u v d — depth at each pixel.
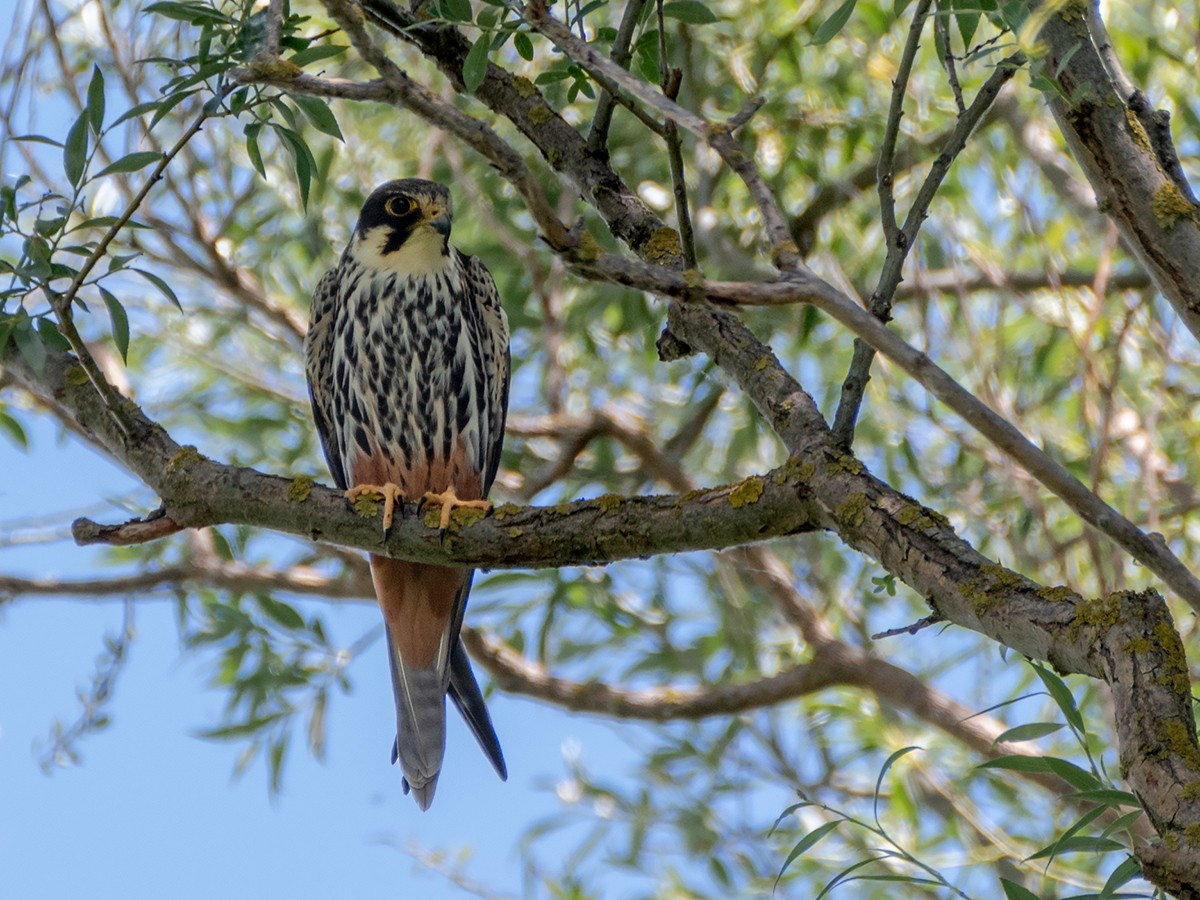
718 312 7.12
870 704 12.26
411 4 8.35
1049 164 10.91
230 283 12.64
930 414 11.55
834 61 11.89
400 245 9.76
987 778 11.44
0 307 6.79
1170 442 11.85
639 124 11.70
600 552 6.54
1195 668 9.94
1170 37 11.20
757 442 11.91
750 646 12.55
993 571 5.39
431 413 9.91
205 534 12.89
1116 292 11.90
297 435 12.84
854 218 12.16
